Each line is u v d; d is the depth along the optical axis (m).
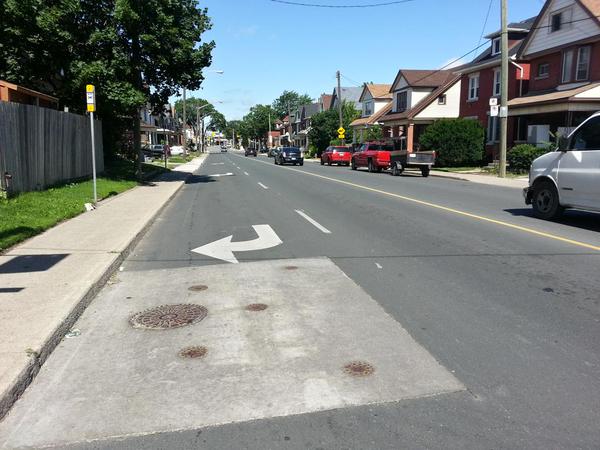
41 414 3.54
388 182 22.50
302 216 12.29
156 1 18.64
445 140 31.36
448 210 13.12
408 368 4.14
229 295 6.06
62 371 4.16
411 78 43.06
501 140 24.00
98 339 4.80
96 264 7.01
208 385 3.90
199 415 3.50
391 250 8.39
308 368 4.15
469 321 5.16
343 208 13.66
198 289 6.31
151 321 5.22
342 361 4.27
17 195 12.23
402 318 5.25
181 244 9.13
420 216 12.07
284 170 33.44
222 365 4.23
